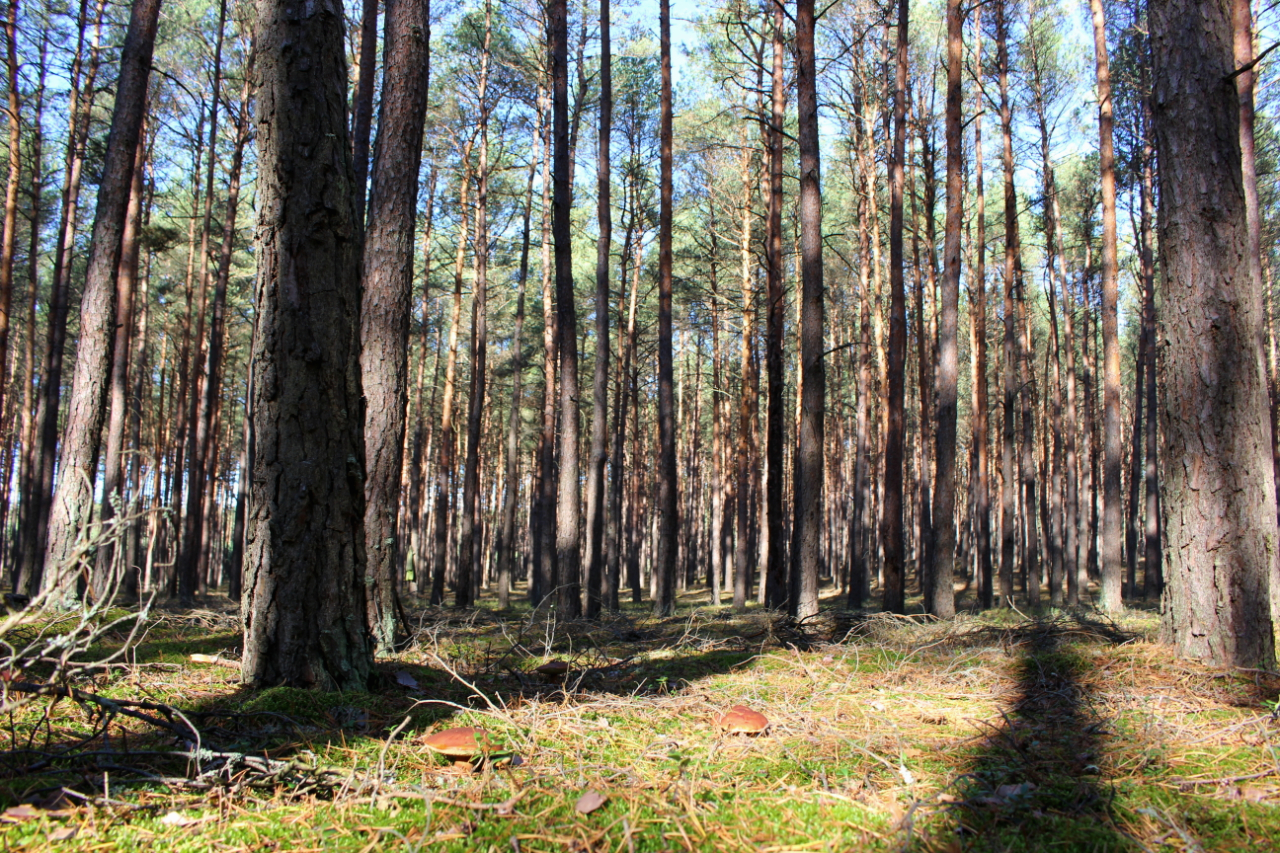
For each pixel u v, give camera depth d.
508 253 24.17
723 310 21.30
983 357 17.44
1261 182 16.62
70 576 2.74
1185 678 4.10
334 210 3.92
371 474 6.10
